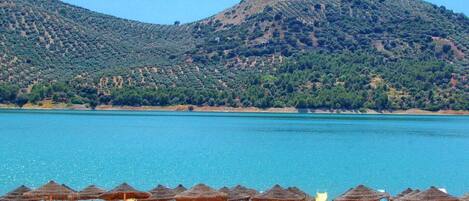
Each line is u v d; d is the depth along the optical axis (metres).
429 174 57.28
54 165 58.47
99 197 31.81
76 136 95.81
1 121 128.75
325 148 82.81
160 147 80.75
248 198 31.98
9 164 58.56
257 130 118.50
